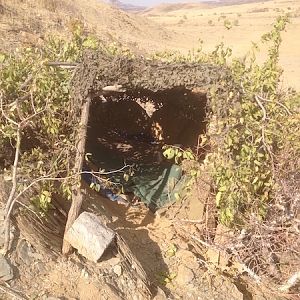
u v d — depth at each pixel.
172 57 4.45
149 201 3.69
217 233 3.17
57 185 3.03
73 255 2.61
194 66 3.01
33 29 8.01
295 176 3.18
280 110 3.14
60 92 3.08
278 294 3.05
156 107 5.11
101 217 3.08
